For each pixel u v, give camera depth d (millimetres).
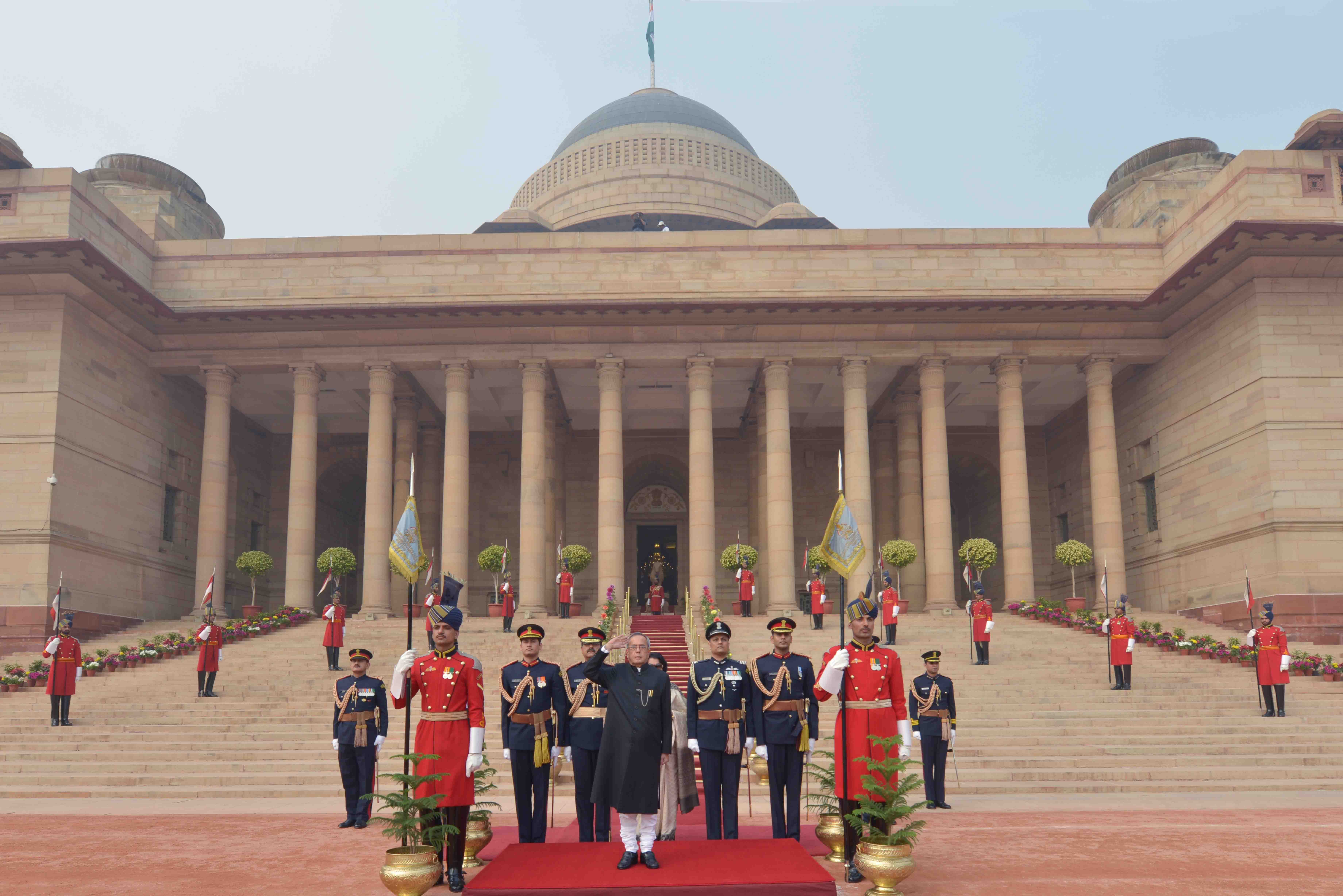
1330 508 31031
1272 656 22172
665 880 8500
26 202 32156
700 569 36500
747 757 14891
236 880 10359
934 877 10242
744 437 51250
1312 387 31719
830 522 12156
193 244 38156
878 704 10531
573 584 37125
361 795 14219
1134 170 42594
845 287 37812
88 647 31719
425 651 29000
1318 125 31719
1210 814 15023
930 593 36656
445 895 9789
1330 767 19422
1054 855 11500
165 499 38688
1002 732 21078
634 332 37719
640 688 9445
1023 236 38219
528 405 37625
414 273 38031
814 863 9156
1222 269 33000
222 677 26156
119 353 35469
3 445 31328
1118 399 42094
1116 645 24281
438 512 45250
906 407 41688
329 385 42062
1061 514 48031
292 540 36906
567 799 17000
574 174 58156
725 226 55906
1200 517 35281
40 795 18219
